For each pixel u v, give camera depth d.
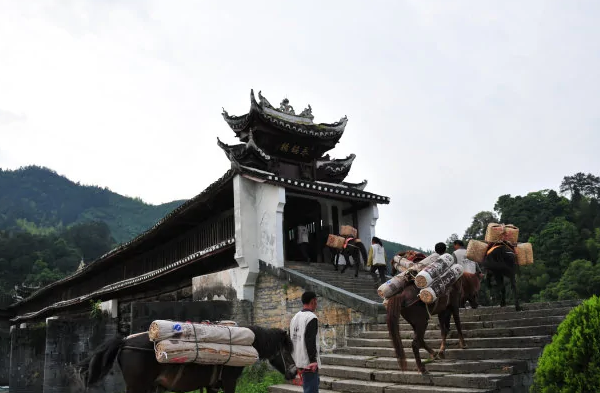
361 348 10.70
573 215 70.31
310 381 6.64
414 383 8.47
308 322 6.75
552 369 5.86
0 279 79.19
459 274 8.94
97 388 18.91
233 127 20.03
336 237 17.16
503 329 9.23
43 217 175.00
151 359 6.95
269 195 16.47
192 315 15.39
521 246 10.77
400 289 8.64
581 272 53.88
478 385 7.62
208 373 7.27
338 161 21.30
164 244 24.17
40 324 31.70
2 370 48.41
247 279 16.06
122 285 24.53
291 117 20.11
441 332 9.27
